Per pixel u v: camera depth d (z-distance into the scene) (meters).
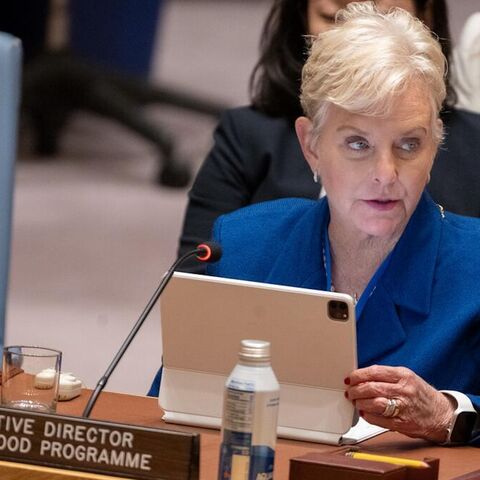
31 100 17.50
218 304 6.66
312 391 6.66
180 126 17.19
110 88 17.41
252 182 10.38
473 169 9.81
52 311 16.56
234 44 16.98
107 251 17.11
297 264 7.63
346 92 6.89
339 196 7.16
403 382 6.57
